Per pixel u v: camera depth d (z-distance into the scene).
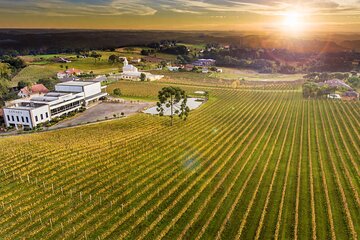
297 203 50.00
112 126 97.31
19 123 97.25
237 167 65.56
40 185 57.38
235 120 106.81
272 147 78.38
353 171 63.22
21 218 46.84
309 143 81.50
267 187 56.38
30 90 149.25
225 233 42.94
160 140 83.06
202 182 58.44
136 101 135.88
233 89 175.50
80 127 96.62
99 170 63.66
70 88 129.75
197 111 119.19
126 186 57.22
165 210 48.78
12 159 69.00
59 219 46.88
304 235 42.22
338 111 117.94
